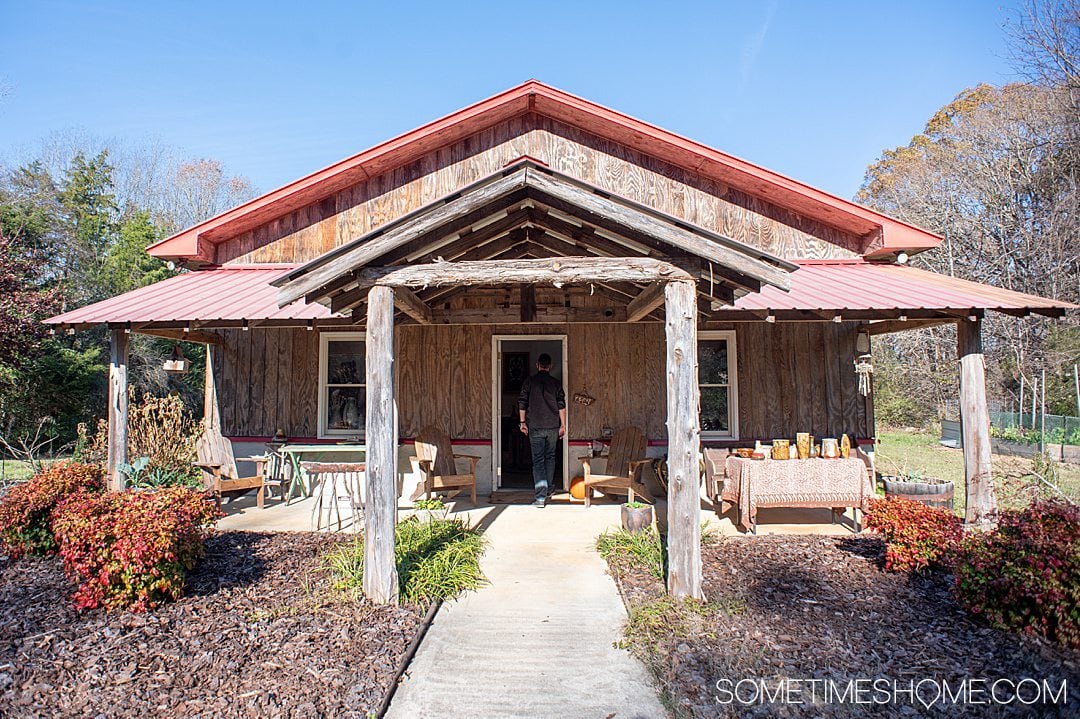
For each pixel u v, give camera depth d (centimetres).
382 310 541
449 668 434
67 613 514
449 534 718
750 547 715
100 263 2731
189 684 402
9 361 1488
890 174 3341
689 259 541
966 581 510
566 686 411
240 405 1077
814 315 808
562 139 1108
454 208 529
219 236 1108
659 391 1051
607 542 705
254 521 848
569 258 541
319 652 446
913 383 2886
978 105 2862
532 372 1381
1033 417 1881
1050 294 2238
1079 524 491
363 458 959
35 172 2842
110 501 567
